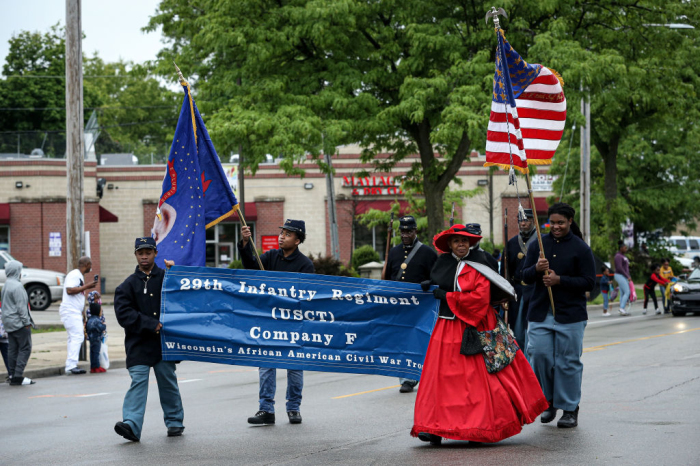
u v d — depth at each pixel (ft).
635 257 137.49
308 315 26.84
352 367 26.66
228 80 72.49
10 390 41.57
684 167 140.05
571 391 26.27
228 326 26.96
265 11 72.33
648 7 80.59
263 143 67.05
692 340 54.03
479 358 23.53
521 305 32.45
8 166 116.98
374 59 72.38
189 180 28.19
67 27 53.21
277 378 42.73
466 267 24.13
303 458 22.74
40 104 172.04
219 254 133.90
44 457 23.84
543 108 30.94
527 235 32.65
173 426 26.86
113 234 133.28
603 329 66.23
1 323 43.96
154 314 26.66
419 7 71.67
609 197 111.96
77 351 48.75
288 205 133.08
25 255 117.08
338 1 68.23
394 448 23.89
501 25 71.56
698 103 94.89
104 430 28.53
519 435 25.17
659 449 22.50
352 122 68.69
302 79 71.92
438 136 64.54
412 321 26.30
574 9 76.79
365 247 124.47
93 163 119.75
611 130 103.30
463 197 128.57
